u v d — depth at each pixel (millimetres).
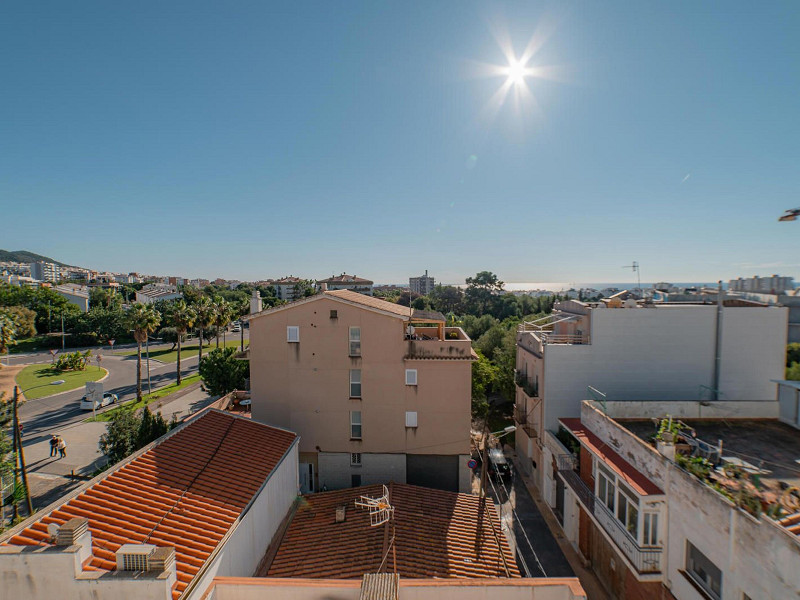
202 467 13812
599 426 15281
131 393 41406
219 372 32969
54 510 9922
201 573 8961
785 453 12938
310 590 8570
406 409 20703
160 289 123500
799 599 7328
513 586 8406
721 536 9320
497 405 35938
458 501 17438
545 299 76250
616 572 14281
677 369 19828
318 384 20828
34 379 47125
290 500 16719
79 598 7734
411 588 8445
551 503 19984
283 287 142125
